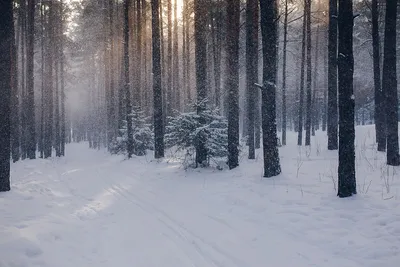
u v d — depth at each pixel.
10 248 5.32
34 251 5.47
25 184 11.75
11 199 8.88
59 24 32.00
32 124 25.05
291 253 5.63
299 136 23.17
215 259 5.65
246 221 7.30
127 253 6.03
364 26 30.14
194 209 8.60
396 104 11.98
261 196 8.84
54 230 6.69
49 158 27.53
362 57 40.03
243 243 6.21
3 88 9.77
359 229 6.15
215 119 13.71
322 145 21.62
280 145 22.59
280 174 10.76
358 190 8.28
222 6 24.06
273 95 10.70
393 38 12.28
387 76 12.27
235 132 13.29
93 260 5.70
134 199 10.30
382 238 5.69
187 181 12.02
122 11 31.97
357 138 23.30
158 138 18.45
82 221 8.00
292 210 7.45
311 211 7.27
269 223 7.02
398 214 6.52
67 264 5.37
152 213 8.60
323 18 27.75
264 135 10.82
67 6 32.50
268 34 10.51
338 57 7.86
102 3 31.41
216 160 14.16
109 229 7.41
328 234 6.13
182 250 6.09
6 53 9.77
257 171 11.98
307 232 6.33
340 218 6.71
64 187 12.81
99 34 33.78
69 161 25.83
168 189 11.23
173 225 7.52
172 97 32.41
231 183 10.73
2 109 9.73
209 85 29.80
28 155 27.64
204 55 14.02
